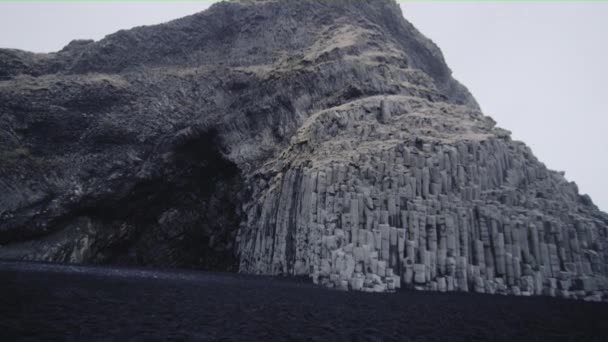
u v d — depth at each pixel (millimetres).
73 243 49625
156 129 57031
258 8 71000
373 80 52281
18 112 53375
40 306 17781
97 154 54094
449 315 20922
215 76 62469
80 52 64875
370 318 19000
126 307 18828
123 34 65438
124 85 58812
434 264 32062
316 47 62750
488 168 38188
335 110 45500
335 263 30531
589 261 34562
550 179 42219
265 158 51625
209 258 55531
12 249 47531
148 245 55531
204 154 55625
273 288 28625
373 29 67125
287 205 40219
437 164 36062
